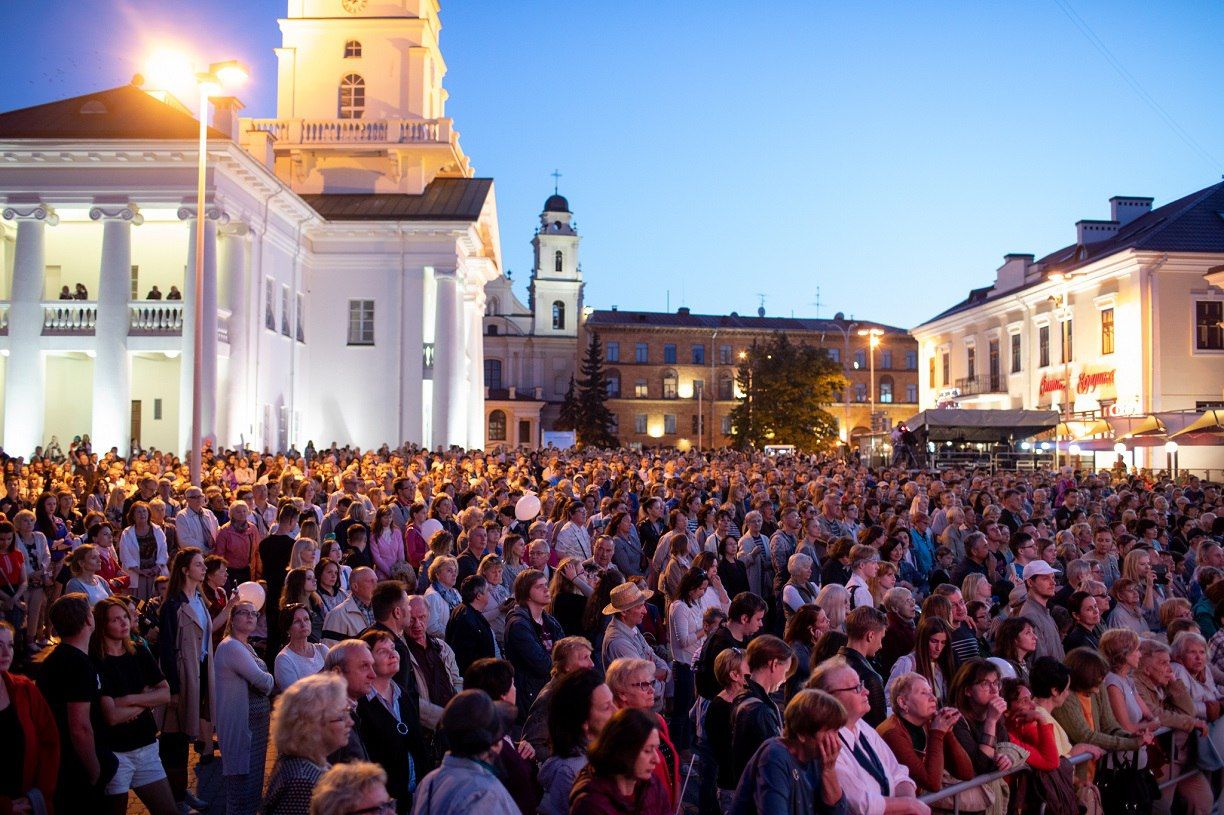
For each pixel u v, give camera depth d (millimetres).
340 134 47844
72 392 40062
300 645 8195
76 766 6848
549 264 103875
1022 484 25281
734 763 6805
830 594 9367
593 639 10438
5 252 39250
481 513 14336
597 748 5219
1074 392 51469
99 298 34562
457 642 9211
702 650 8797
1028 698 7230
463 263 46844
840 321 114688
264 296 38750
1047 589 10031
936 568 14570
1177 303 46125
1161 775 8398
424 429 46750
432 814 4992
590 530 16406
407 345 44438
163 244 39312
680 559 12328
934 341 69688
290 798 5215
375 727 6723
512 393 96500
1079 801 7375
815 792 5695
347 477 18734
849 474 28266
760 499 18078
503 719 6184
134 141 33906
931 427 42406
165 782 7582
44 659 7020
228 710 8078
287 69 49031
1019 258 59688
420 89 48969
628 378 103688
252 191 37688
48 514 15852
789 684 8547
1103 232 55562
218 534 13961
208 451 28297
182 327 34781
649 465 31391
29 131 35188
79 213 36844
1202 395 46062
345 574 11430
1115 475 34844
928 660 8156
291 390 41844
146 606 11859
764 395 80000
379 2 48969
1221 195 49312
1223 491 25312
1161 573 13219
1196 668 8758
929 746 6664
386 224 43969
